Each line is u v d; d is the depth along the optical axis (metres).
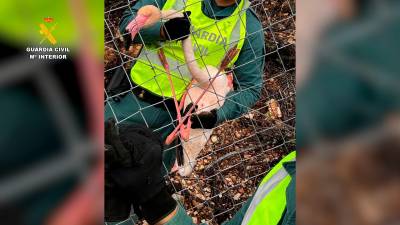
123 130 1.03
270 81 1.67
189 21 1.56
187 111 1.58
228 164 1.64
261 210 1.12
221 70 1.58
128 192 1.00
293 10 1.69
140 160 0.99
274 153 1.65
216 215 1.58
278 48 1.63
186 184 1.61
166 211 1.00
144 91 1.56
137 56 1.60
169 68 1.57
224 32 1.58
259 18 1.65
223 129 1.64
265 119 1.65
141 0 1.59
